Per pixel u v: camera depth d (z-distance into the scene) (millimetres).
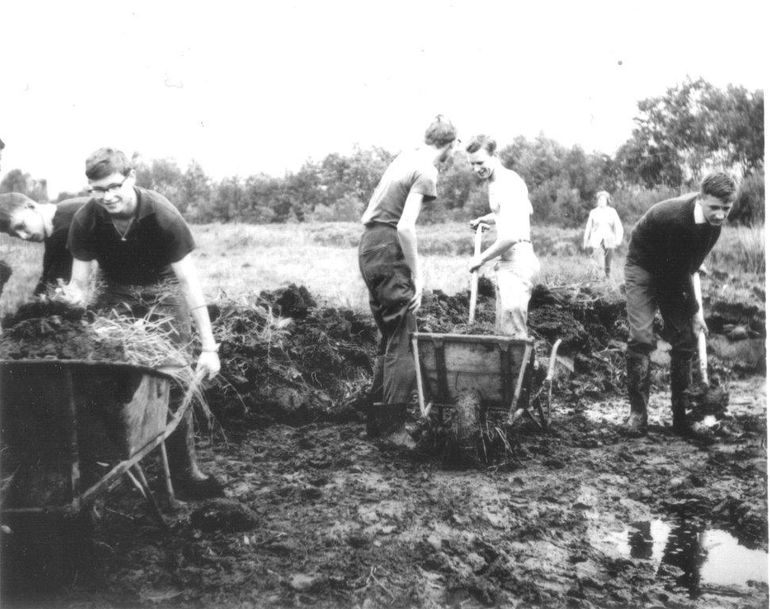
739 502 4410
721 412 6227
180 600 3139
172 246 3863
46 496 2977
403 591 3318
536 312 9078
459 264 15750
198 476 4203
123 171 3654
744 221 13453
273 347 6539
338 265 16344
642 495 4734
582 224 22656
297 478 4754
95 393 3031
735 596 3396
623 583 3510
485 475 4965
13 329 3238
